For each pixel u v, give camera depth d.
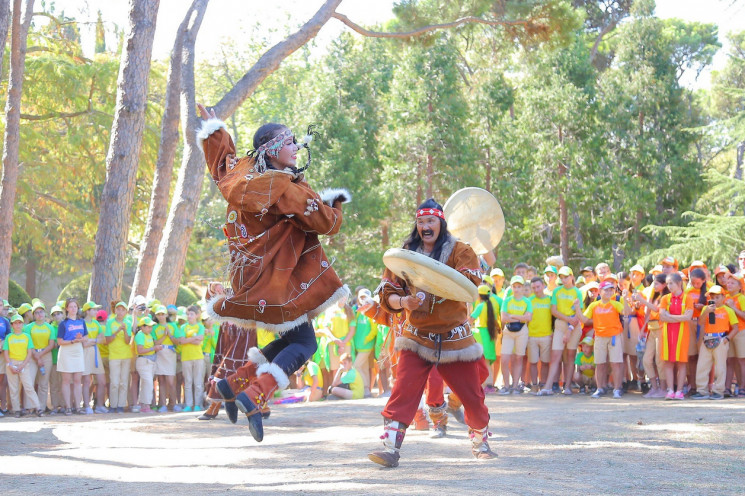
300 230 4.71
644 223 34.03
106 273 16.02
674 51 37.00
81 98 26.77
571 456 6.40
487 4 19.05
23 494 5.27
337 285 4.77
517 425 8.75
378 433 8.43
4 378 13.20
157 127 27.62
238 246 4.65
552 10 18.73
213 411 10.28
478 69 37.19
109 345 13.63
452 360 5.95
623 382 13.66
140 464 6.61
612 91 33.81
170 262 16.50
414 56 31.03
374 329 13.85
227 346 10.33
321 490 4.95
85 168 28.03
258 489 5.09
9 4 13.51
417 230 5.98
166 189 17.42
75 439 8.69
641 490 4.90
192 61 16.97
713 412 9.54
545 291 14.20
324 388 13.97
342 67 33.50
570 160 32.56
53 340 13.45
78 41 27.81
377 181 34.47
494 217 8.47
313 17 17.23
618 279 13.60
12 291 25.59
